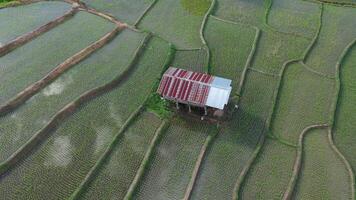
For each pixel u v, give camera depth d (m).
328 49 34.25
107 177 25.00
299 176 25.38
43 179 24.70
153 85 30.44
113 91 30.22
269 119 28.39
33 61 32.31
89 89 29.91
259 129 27.89
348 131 27.91
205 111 28.11
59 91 29.92
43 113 28.31
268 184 24.89
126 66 31.80
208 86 27.38
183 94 27.50
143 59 32.81
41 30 35.00
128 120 27.95
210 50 33.78
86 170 25.23
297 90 30.69
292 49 34.12
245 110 29.05
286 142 27.09
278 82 31.08
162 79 28.20
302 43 34.72
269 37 35.41
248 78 31.47
